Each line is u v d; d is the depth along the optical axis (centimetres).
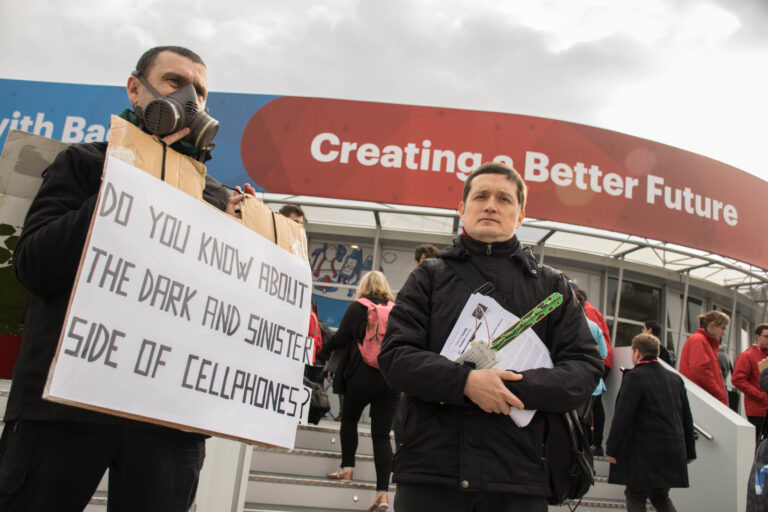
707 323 649
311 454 501
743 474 500
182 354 143
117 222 131
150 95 166
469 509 175
